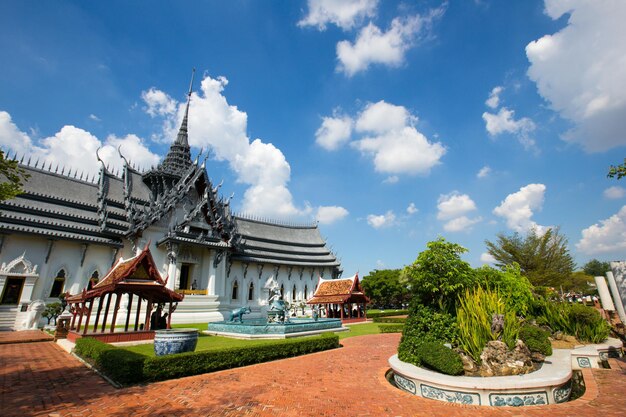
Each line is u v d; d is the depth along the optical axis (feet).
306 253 164.86
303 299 154.61
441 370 27.20
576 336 46.09
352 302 113.19
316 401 24.97
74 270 88.84
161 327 56.80
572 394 28.45
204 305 103.24
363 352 48.62
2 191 30.53
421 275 35.09
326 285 118.93
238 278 136.15
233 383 29.99
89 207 97.55
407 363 31.83
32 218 83.25
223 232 123.65
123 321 87.56
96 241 90.84
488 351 28.27
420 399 25.50
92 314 89.10
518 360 27.86
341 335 71.56
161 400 24.75
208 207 116.78
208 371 34.60
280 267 151.53
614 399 24.71
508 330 30.07
